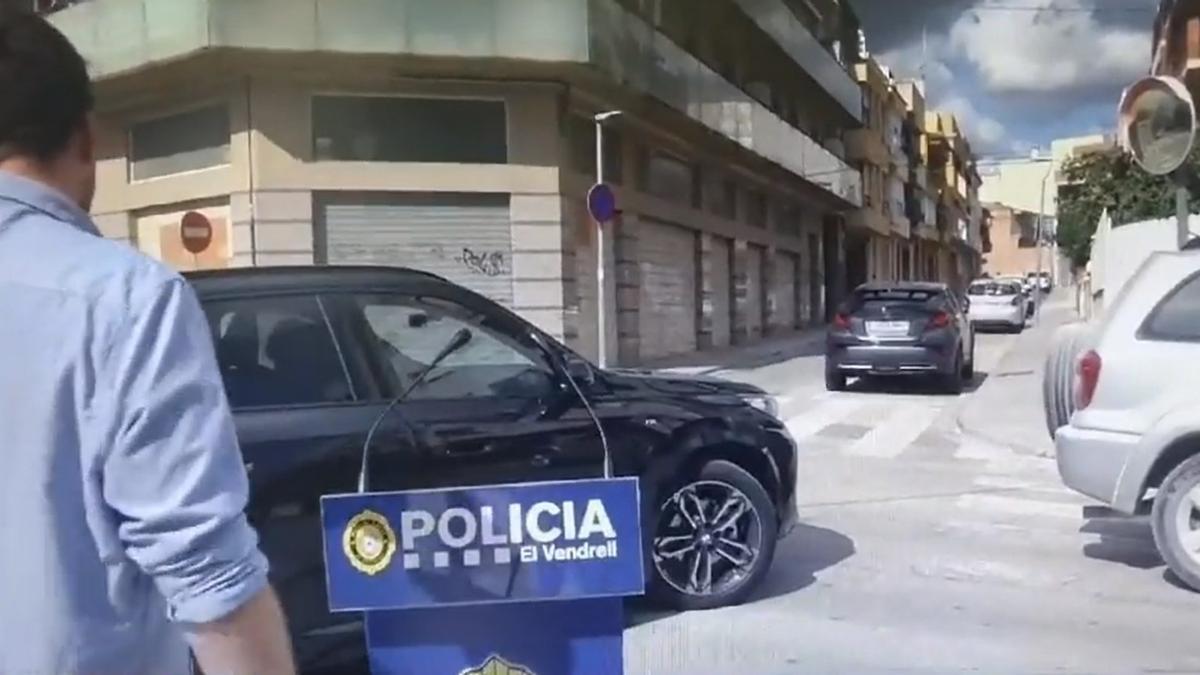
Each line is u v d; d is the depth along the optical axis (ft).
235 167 58.59
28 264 5.11
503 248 62.69
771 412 20.25
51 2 61.52
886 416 46.80
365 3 55.88
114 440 4.96
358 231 60.18
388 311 15.30
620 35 62.95
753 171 101.30
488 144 62.39
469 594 10.01
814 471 33.50
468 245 62.08
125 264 5.23
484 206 62.34
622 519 10.22
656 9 81.15
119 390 4.98
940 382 58.29
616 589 10.15
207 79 59.52
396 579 9.96
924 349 54.24
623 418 17.11
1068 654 16.34
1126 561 22.02
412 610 9.98
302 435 14.01
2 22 5.32
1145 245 61.21
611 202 60.54
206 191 60.08
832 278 151.43
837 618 18.10
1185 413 19.71
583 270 67.77
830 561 22.00
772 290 114.73
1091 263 94.17
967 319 61.16
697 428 18.07
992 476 32.53
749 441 18.71
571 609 10.15
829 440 40.19
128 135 64.85
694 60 76.38
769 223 113.60
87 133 5.65
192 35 54.60
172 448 5.02
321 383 14.49
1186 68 90.48
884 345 54.75
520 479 15.61
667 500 18.01
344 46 55.72
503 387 16.06
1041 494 29.55
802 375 68.23
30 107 5.28
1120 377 20.44
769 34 99.30
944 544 23.54
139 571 5.23
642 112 73.10
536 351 16.53
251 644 5.18
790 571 21.20
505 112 62.44
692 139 83.61
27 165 5.36
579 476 16.30
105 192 65.51
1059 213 125.29
